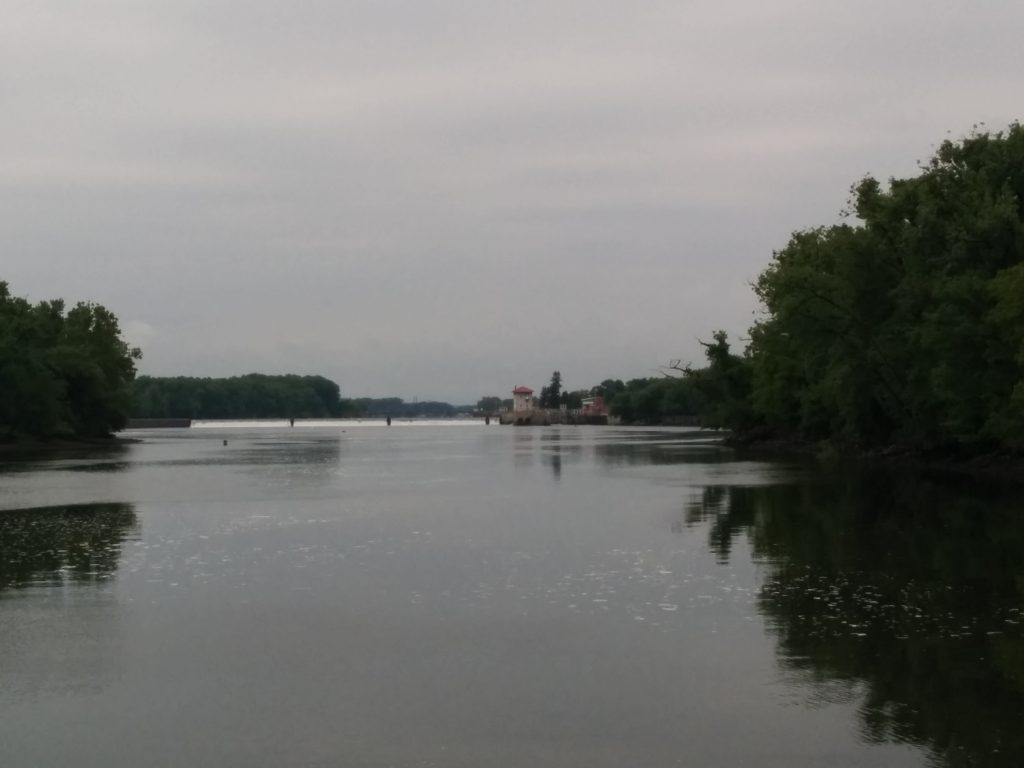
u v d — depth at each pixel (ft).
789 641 63.77
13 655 61.87
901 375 228.84
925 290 207.92
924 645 62.64
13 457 327.67
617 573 87.20
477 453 340.39
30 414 399.85
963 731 47.70
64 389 419.95
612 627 67.72
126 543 107.34
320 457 320.50
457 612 72.38
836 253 233.96
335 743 46.93
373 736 47.73
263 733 48.29
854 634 65.51
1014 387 168.96
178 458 317.01
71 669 58.90
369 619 70.38
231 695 53.93
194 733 48.42
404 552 99.71
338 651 62.23
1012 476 185.78
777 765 43.96
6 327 406.00
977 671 57.00
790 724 48.83
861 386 235.61
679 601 75.66
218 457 323.57
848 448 271.49
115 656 61.46
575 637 65.10
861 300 230.07
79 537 112.16
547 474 218.38
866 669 57.52
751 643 63.41
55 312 500.74
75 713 51.39
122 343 512.63
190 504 151.02
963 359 186.29
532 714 50.49
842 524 118.32
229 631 67.31
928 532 110.63
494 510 139.13
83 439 469.16
